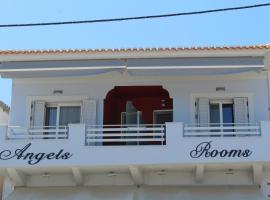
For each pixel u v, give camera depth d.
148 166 23.81
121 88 26.73
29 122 26.36
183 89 26.22
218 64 24.25
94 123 26.16
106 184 25.11
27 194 24.95
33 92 26.77
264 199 23.69
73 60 24.91
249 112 25.75
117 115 27.61
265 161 23.06
